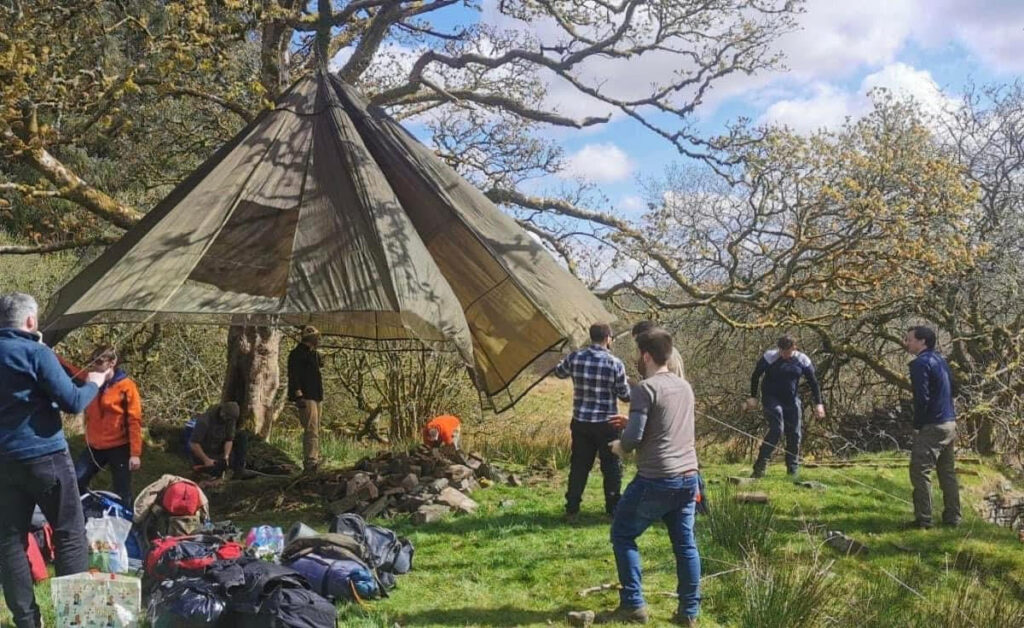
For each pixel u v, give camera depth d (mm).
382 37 13391
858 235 14031
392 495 8633
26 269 15672
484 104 14203
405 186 9289
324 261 7945
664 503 5215
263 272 7926
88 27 9078
